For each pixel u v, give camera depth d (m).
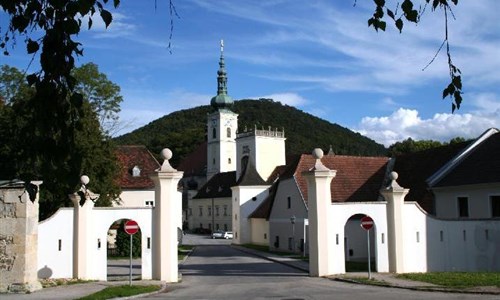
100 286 19.72
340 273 23.94
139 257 41.88
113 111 44.25
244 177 68.56
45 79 4.43
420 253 24.62
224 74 114.19
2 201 18.28
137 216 22.77
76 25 4.22
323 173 24.09
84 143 35.84
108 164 39.12
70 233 22.27
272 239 48.62
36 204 18.92
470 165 30.31
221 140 111.19
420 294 17.17
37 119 4.50
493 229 24.78
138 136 157.75
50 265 22.05
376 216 24.45
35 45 4.39
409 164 37.09
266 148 92.12
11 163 5.23
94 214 22.48
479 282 19.22
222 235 84.44
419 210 24.81
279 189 46.94
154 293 18.55
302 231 41.91
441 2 5.44
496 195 27.33
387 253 24.38
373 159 40.06
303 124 158.25
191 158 127.12
